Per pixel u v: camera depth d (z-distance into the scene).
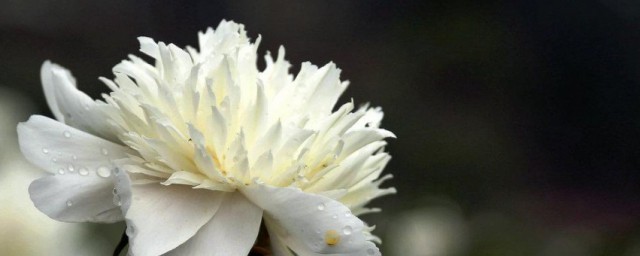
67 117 0.64
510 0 2.56
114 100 0.62
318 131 0.62
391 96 2.44
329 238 0.59
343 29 2.52
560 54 2.55
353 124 0.63
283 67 0.64
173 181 0.60
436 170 2.25
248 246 0.60
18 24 2.21
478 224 1.38
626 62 2.55
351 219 0.59
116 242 0.94
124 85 0.62
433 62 2.49
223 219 0.61
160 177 0.62
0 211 0.75
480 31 2.52
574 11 2.57
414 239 1.23
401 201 1.82
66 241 0.77
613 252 1.30
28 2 2.24
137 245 0.59
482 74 2.49
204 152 0.60
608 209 2.34
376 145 0.64
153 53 0.63
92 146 0.62
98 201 0.60
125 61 0.63
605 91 2.54
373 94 2.45
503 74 2.50
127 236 0.61
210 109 0.62
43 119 0.62
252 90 0.63
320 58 2.48
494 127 2.43
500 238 1.36
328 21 2.52
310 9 2.52
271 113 0.63
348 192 0.64
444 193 2.11
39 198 0.60
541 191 2.36
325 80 0.64
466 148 2.32
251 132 0.62
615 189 2.43
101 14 2.32
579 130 2.50
